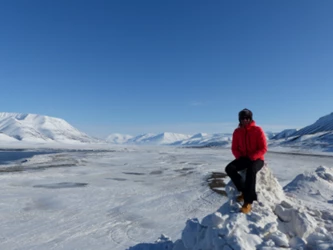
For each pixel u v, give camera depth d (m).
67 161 34.53
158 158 40.81
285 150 66.81
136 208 11.51
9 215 10.43
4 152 64.81
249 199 4.04
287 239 3.75
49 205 11.97
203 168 27.20
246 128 4.41
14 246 7.51
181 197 13.60
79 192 14.78
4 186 16.58
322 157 41.25
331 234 3.92
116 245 7.54
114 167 27.91
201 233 4.02
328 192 8.33
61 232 8.57
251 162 4.27
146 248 5.19
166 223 9.48
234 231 3.67
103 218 10.09
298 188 8.83
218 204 12.23
